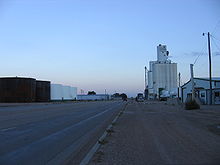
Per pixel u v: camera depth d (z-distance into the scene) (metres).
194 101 38.88
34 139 12.22
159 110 38.22
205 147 10.59
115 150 10.05
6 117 23.77
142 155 9.18
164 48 126.19
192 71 42.41
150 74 131.50
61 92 101.94
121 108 44.62
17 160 8.34
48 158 8.72
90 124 19.33
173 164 7.96
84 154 9.41
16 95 68.06
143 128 17.02
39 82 77.06
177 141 12.02
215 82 55.84
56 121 20.81
